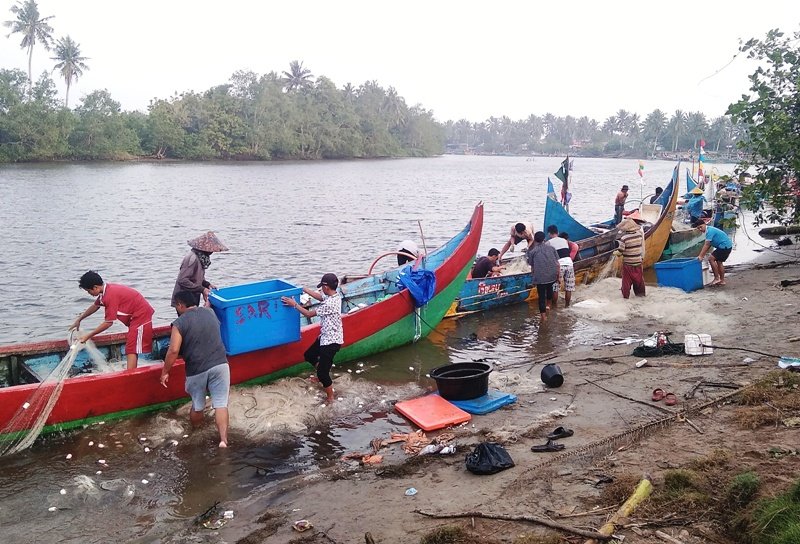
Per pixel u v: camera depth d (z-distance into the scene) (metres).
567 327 12.69
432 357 11.09
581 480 6.04
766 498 4.88
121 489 6.64
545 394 8.86
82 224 29.09
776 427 6.61
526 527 5.25
